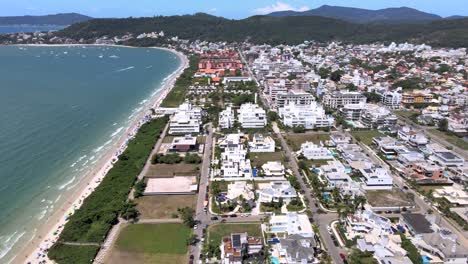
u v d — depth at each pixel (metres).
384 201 157.50
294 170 192.75
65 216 150.62
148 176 185.25
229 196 162.38
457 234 136.38
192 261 120.94
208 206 156.38
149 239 133.12
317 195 162.62
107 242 131.50
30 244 132.12
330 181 171.75
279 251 122.50
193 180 179.62
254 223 143.25
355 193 161.12
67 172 191.25
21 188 172.75
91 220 144.12
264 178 182.38
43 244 131.75
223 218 147.38
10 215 151.25
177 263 120.06
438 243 123.62
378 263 117.94
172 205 157.50
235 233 134.75
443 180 175.88
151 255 124.25
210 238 133.25
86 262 119.12
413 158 195.12
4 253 127.38
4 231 140.50
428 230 131.62
